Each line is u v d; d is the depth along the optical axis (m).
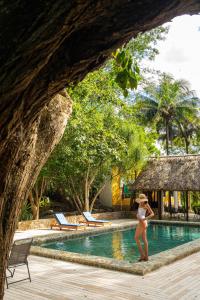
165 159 20.30
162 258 7.43
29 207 17.30
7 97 1.21
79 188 17.97
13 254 5.89
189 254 8.23
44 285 5.76
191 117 28.48
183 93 28.47
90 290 5.46
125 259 9.45
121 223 15.93
